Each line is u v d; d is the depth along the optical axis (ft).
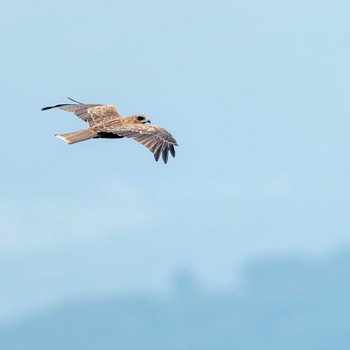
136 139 103.71
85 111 110.73
